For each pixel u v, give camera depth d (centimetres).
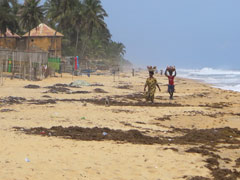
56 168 905
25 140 1198
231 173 923
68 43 12812
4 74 5469
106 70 11831
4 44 9600
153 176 884
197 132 1566
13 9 9706
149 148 1170
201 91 4131
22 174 838
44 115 1853
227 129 1675
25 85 4072
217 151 1170
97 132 1428
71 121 1709
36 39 9712
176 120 1952
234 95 3631
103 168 931
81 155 1045
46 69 5794
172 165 980
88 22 10544
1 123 1527
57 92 3262
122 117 1944
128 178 865
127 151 1117
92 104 2456
